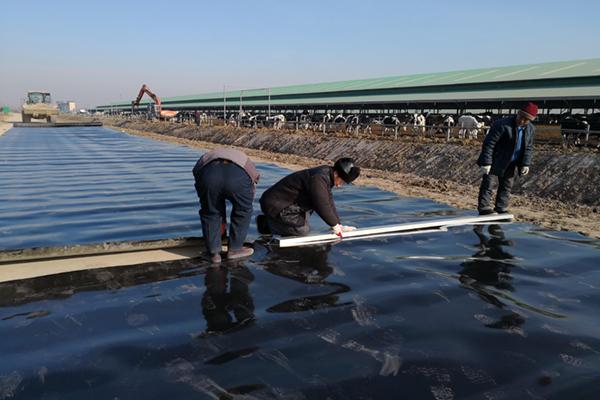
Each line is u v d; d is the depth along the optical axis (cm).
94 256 471
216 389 249
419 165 1681
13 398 240
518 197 1180
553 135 1617
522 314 351
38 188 938
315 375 265
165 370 267
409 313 349
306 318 337
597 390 254
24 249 447
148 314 341
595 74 2433
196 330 317
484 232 596
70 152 1898
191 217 664
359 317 340
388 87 3744
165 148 2158
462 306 364
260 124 3753
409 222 640
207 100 7525
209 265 448
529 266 464
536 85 2614
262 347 295
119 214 685
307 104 4103
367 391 250
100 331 314
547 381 262
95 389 249
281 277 418
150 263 451
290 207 513
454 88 3128
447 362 281
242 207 445
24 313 341
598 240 571
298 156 2361
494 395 249
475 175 1408
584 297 388
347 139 2289
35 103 5656
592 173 1140
